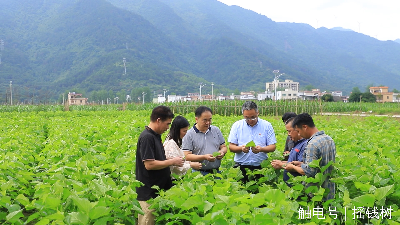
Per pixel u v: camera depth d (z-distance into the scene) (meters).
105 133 13.37
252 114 7.38
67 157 7.74
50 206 4.42
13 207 4.95
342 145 10.89
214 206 4.57
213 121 19.08
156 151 5.61
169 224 4.80
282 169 6.95
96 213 4.07
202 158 6.86
